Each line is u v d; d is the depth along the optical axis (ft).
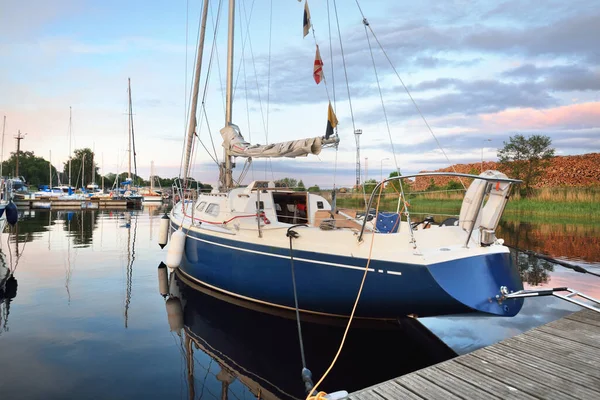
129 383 12.55
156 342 16.03
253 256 19.26
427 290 14.43
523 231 55.57
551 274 29.78
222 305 20.71
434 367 10.44
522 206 87.86
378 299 15.58
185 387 12.44
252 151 23.32
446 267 14.38
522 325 18.48
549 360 10.87
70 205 106.52
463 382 9.55
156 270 29.76
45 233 50.78
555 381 9.59
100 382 12.57
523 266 32.94
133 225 62.08
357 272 15.83
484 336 17.17
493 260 14.84
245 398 11.91
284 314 19.10
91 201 114.11
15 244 41.50
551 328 13.66
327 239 16.89
